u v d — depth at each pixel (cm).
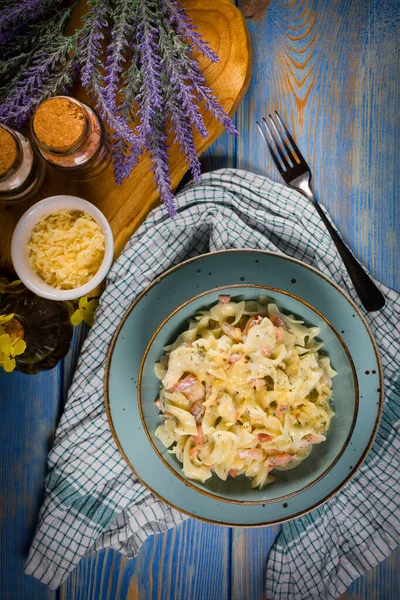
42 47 61
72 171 62
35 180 64
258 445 60
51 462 67
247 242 66
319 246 67
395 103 70
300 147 70
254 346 58
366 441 62
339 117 70
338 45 70
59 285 63
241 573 70
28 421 69
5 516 69
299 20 70
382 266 70
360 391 63
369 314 67
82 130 58
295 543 68
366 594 69
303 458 62
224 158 70
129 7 58
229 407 58
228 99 64
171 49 56
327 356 62
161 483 63
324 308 63
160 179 57
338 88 70
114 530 68
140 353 63
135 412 63
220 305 61
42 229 62
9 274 66
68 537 67
